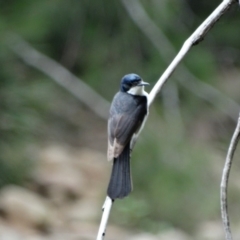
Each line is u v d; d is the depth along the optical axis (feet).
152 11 52.08
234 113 55.57
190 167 47.85
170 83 52.80
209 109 54.90
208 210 47.29
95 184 53.42
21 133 48.34
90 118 61.16
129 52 52.16
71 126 59.31
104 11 51.93
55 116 57.52
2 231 43.57
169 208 47.29
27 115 48.42
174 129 49.39
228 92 58.65
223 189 21.11
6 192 47.55
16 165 48.85
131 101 24.90
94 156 57.00
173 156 47.98
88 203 50.65
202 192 47.65
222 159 53.16
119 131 24.14
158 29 51.93
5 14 53.36
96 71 53.42
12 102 47.93
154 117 50.24
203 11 59.00
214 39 60.08
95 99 54.49
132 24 51.93
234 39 60.59
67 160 54.75
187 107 53.21
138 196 47.65
